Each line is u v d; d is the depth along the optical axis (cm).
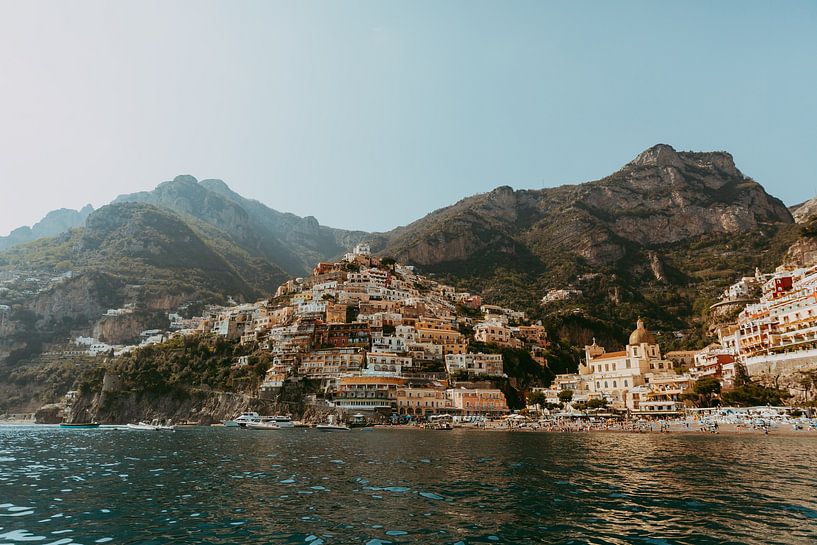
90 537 3159
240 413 19550
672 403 15412
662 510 3709
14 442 10931
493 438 11169
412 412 18038
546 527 3284
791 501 3972
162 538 3116
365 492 4491
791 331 14838
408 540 3025
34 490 4741
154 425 17312
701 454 7188
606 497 4203
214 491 4606
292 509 3831
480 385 19875
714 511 3662
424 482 5009
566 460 6712
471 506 3897
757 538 3002
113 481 5234
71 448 9244
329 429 15612
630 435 11319
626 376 17925
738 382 14650
